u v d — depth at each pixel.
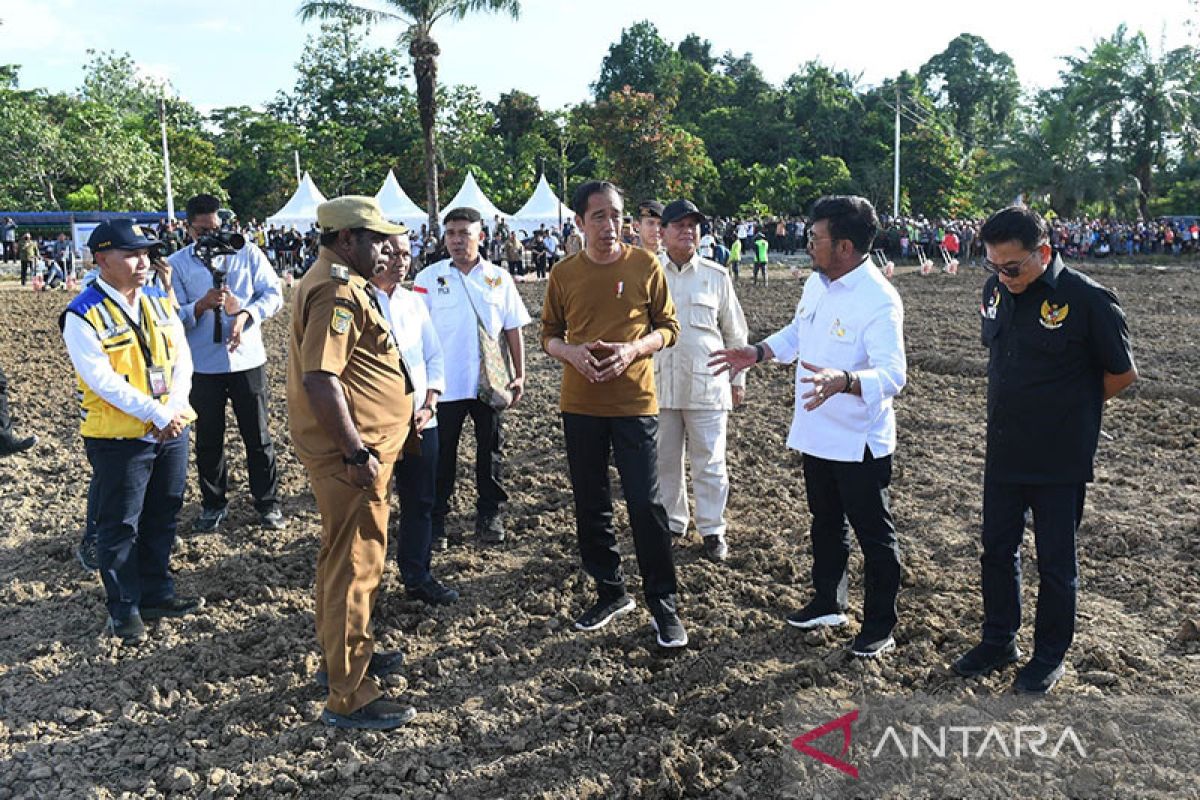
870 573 4.32
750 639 4.54
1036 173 46.44
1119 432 8.18
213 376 5.87
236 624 4.80
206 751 3.73
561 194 53.38
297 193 38.66
